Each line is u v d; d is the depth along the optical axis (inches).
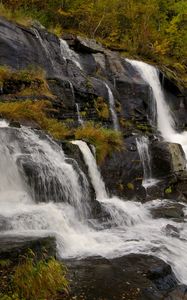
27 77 567.2
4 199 364.2
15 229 324.8
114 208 438.0
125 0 1123.3
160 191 571.8
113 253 336.8
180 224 441.7
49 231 331.3
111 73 823.7
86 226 391.5
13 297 247.4
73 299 260.2
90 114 645.9
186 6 1283.2
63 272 285.9
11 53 619.5
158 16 1233.4
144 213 463.8
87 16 1015.6
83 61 802.8
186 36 1231.5
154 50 1096.8
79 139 514.9
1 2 781.9
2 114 470.6
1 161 378.9
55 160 421.7
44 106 538.6
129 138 592.4
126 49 1031.0
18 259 277.4
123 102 792.9
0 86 525.7
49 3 965.2
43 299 255.8
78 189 422.9
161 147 626.5
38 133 439.5
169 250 358.3
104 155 510.9
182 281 323.0
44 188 391.9
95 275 291.9
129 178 531.5
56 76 653.3
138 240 373.1
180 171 630.5
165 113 936.3
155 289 285.9
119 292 273.1
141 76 886.4
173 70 1095.0
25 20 701.9
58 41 736.3
